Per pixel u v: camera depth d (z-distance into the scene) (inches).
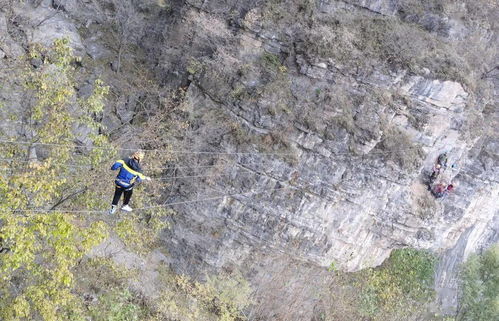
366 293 1485.0
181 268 1299.2
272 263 1317.7
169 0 1366.9
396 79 1226.6
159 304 1155.3
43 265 875.4
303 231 1288.1
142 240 1159.6
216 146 1253.7
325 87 1226.6
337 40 1208.2
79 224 932.6
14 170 840.9
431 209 1409.9
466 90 1275.8
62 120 860.6
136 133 1244.5
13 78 981.2
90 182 911.7
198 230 1286.9
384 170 1269.7
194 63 1258.6
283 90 1221.1
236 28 1263.5
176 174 1277.1
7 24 1197.7
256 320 1327.5
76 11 1353.3
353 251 1385.3
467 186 1563.7
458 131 1375.5
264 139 1231.5
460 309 1651.1
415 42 1238.3
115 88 1316.4
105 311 1047.6
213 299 1299.2
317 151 1230.9
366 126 1224.2
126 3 1360.7
